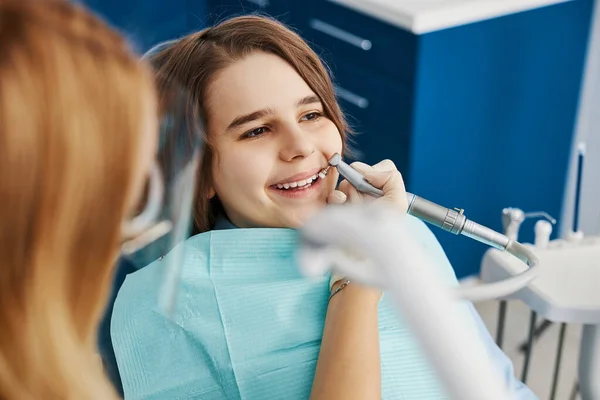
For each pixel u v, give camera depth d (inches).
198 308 37.3
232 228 40.0
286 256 37.9
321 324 36.4
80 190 13.3
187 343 37.2
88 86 12.9
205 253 38.2
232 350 36.4
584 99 85.9
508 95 81.4
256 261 38.0
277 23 36.8
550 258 49.3
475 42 76.4
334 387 30.3
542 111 84.4
